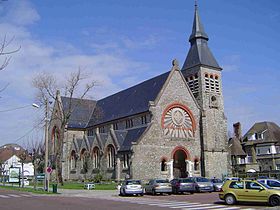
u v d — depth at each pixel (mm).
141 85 63344
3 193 40219
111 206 24047
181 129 54688
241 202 25906
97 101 78250
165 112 53469
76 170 65812
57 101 72125
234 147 75438
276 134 75938
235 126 84375
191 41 62688
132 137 54000
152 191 37312
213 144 56750
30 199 30969
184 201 28328
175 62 56312
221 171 56406
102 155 56938
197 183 39062
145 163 50062
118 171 52188
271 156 73000
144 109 55281
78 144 67188
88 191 42156
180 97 55500
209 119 57531
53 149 73000
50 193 39312
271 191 23656
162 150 52031
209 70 59781
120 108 64562
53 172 69125
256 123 80562
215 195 34688
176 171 55531
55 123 73625
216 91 59875
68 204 25703
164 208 22453
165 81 54781
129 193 35469
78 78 60406
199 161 55438
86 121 73688
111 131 56125
